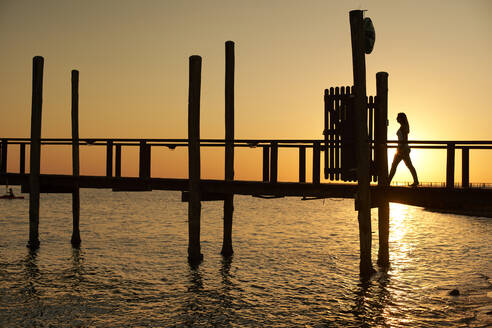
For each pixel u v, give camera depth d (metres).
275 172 14.49
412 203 12.86
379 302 12.93
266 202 90.94
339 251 22.41
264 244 24.66
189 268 17.53
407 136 12.72
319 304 12.84
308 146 14.03
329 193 13.83
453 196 12.11
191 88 16.17
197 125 16.17
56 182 19.64
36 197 20.58
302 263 18.89
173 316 11.78
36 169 20.23
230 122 17.83
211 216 46.19
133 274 16.52
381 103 14.15
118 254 20.77
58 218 39.84
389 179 13.05
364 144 13.27
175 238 27.00
